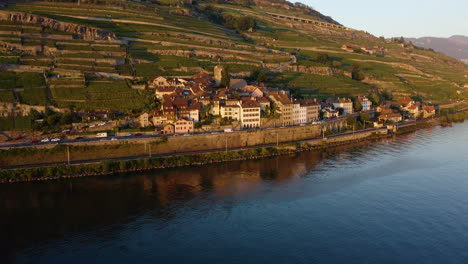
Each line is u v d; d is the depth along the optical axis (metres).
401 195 148.00
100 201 139.38
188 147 191.62
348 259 106.62
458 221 126.88
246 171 174.12
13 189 147.88
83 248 110.88
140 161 172.75
